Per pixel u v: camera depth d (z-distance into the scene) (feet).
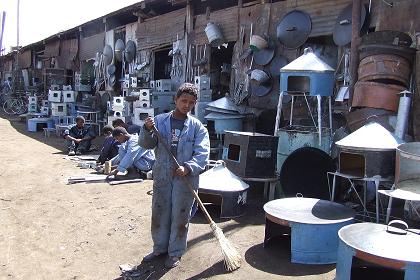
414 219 14.34
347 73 21.30
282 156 19.16
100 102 44.50
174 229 12.17
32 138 39.96
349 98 19.53
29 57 76.48
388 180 13.93
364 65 18.04
